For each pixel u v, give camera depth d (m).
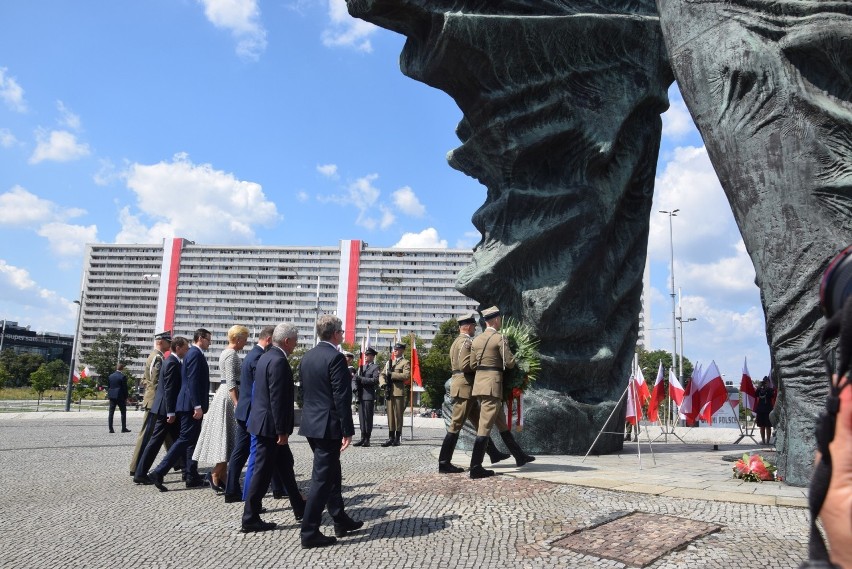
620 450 11.96
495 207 11.78
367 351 14.59
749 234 7.84
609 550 4.92
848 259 1.76
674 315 44.50
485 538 5.41
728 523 5.68
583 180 11.61
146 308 128.62
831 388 1.68
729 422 15.71
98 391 61.06
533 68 11.27
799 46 7.41
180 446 8.68
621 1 12.50
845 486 1.58
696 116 8.46
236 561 5.04
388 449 13.10
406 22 11.46
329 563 4.92
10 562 5.07
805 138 7.36
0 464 11.25
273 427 6.16
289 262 125.12
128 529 6.19
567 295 11.24
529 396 10.90
